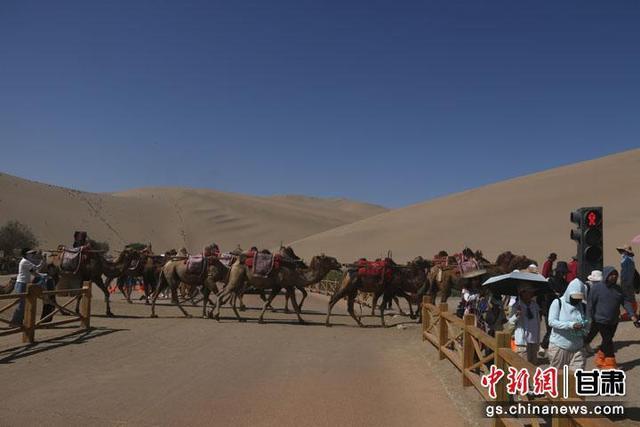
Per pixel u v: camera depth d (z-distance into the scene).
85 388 9.23
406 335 16.50
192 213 143.75
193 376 10.24
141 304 24.70
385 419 7.85
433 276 19.97
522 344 9.01
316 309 25.81
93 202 129.62
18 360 11.23
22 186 119.69
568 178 83.19
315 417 7.88
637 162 80.62
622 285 14.41
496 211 77.94
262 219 152.12
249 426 7.45
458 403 8.58
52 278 17.73
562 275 13.00
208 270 19.27
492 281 9.29
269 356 12.40
